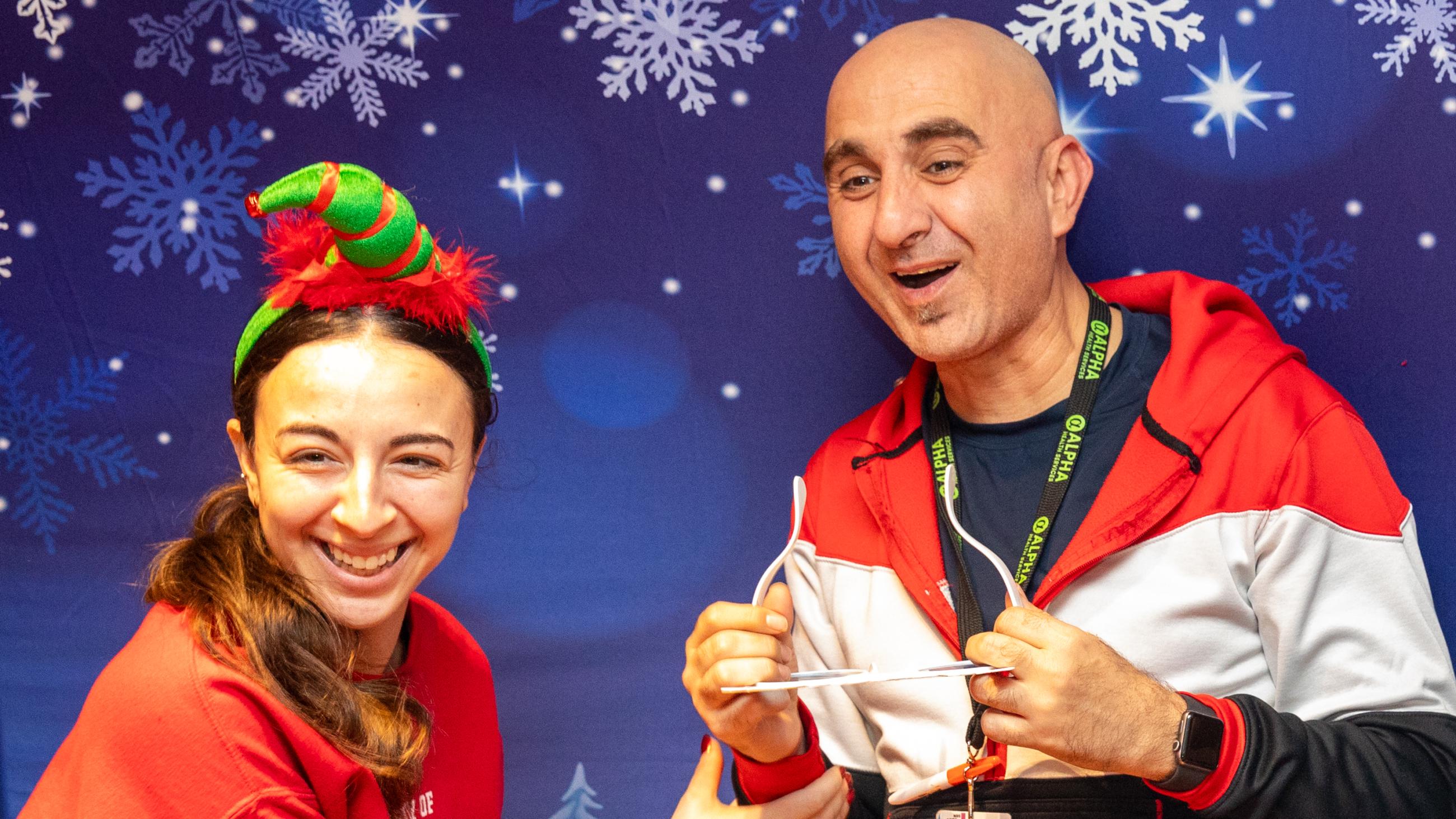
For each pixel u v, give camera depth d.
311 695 1.15
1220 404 1.33
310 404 1.16
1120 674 1.13
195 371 1.76
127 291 1.77
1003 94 1.37
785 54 1.73
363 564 1.21
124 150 1.76
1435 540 1.63
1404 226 1.64
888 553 1.45
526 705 1.76
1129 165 1.68
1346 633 1.28
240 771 1.09
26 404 1.78
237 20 1.75
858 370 1.74
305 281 1.19
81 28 1.76
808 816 1.26
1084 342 1.46
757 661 1.13
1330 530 1.29
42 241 1.77
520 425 1.77
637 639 1.76
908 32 1.43
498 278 1.76
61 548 1.77
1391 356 1.65
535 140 1.75
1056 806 1.29
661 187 1.75
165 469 1.77
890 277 1.41
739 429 1.76
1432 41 1.63
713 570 1.76
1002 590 1.38
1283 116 1.66
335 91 1.75
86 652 1.77
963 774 1.23
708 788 1.29
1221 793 1.15
